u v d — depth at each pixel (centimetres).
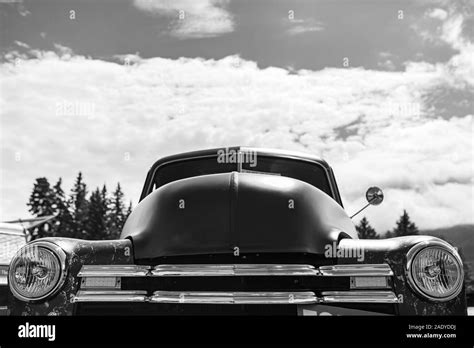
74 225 5338
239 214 229
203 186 244
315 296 210
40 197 5212
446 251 212
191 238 227
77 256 226
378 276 212
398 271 213
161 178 378
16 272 222
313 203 248
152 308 216
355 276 214
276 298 207
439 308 207
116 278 219
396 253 217
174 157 377
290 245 223
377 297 209
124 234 271
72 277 221
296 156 379
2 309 401
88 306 220
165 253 226
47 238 232
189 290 216
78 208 5381
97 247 233
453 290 207
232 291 211
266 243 222
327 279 217
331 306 210
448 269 209
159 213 242
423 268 210
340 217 265
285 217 231
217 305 211
